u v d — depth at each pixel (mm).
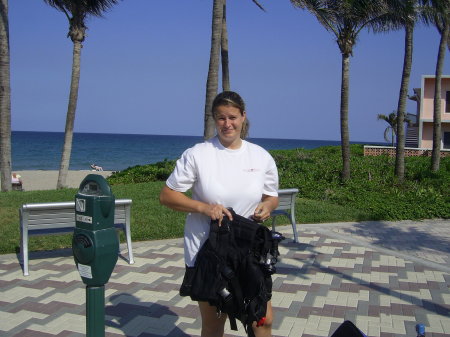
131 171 15703
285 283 5648
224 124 2842
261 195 2943
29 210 5816
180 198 2846
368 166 17188
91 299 2730
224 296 2648
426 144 29625
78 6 13242
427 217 10227
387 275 6039
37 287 5445
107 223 2697
